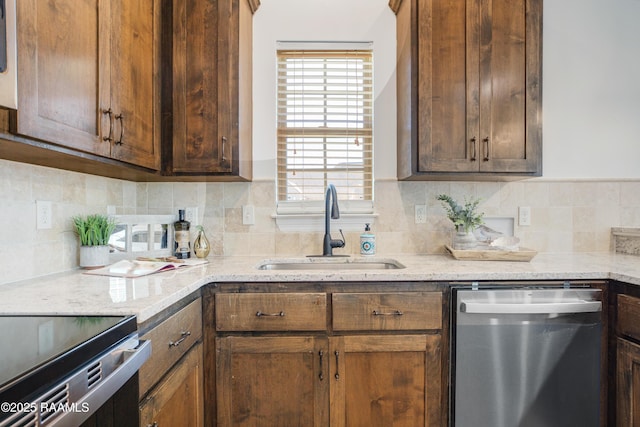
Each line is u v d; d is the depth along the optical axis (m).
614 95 2.00
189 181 1.91
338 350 1.35
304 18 1.98
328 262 1.83
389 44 1.98
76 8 1.03
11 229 1.16
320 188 2.01
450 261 1.68
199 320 1.31
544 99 1.99
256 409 1.35
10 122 0.82
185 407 1.17
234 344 1.35
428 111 1.64
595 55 1.99
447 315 1.37
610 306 1.36
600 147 1.99
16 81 0.74
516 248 1.75
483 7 1.64
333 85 2.01
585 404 1.35
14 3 0.73
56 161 1.18
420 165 1.64
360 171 2.01
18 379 0.51
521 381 1.34
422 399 1.36
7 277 1.15
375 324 1.36
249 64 1.88
